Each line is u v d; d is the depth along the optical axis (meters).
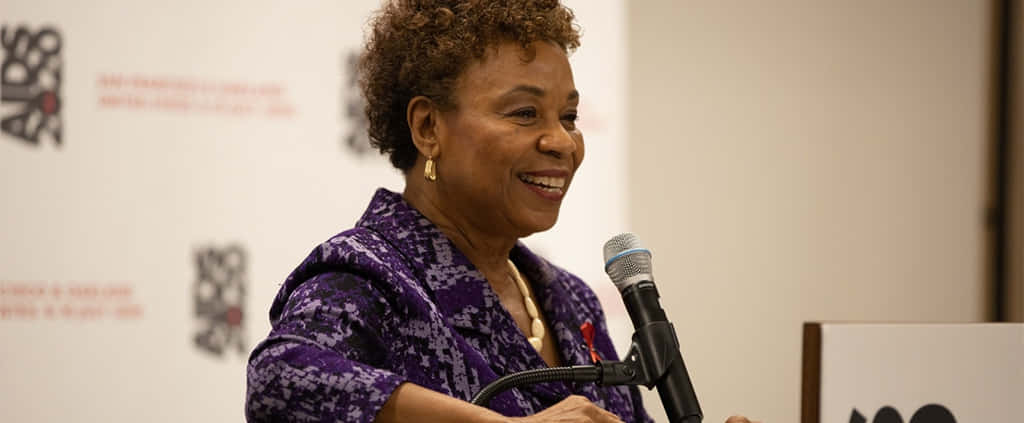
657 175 9.21
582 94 8.64
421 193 3.95
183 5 7.51
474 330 3.69
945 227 10.17
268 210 7.69
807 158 9.74
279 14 7.74
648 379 3.23
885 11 9.98
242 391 7.62
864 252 9.91
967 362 3.11
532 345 3.84
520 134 3.70
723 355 9.47
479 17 3.73
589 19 8.66
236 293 7.61
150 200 7.42
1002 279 10.28
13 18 7.14
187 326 7.49
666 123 9.27
